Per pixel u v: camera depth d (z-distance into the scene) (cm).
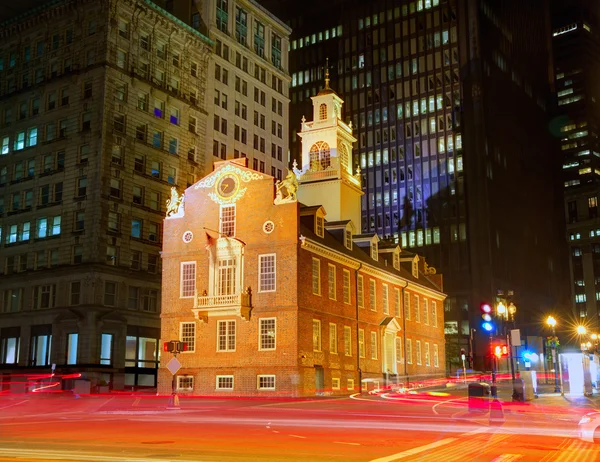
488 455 1628
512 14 16300
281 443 1891
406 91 14662
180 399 4944
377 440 1977
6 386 7312
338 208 7181
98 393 6725
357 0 15638
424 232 13788
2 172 8469
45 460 1474
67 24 8206
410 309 7638
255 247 5488
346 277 6253
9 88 8631
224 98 9825
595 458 1573
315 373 5409
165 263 5838
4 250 8188
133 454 1616
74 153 7812
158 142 8450
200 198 5819
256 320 5394
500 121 14588
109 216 7638
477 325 12719
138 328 7744
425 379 7662
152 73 8419
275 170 10806
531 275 15000
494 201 13688
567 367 6569
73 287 7462
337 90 15475
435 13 14650
